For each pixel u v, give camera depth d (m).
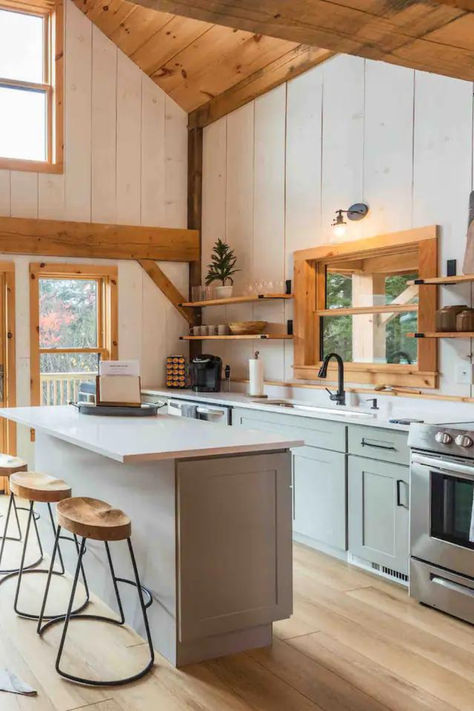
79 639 3.08
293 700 2.57
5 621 3.25
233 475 2.90
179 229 6.68
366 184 4.78
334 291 5.25
